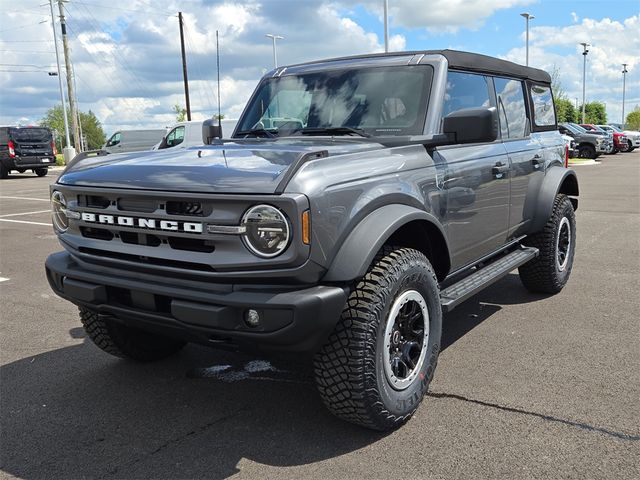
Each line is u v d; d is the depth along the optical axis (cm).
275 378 414
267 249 281
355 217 306
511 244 530
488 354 440
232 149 368
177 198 297
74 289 347
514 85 536
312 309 282
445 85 416
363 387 308
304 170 291
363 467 299
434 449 313
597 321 509
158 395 392
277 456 313
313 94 450
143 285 316
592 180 1925
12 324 552
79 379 421
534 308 552
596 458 299
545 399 364
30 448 329
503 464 296
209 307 292
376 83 428
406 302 333
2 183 2445
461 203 413
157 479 296
